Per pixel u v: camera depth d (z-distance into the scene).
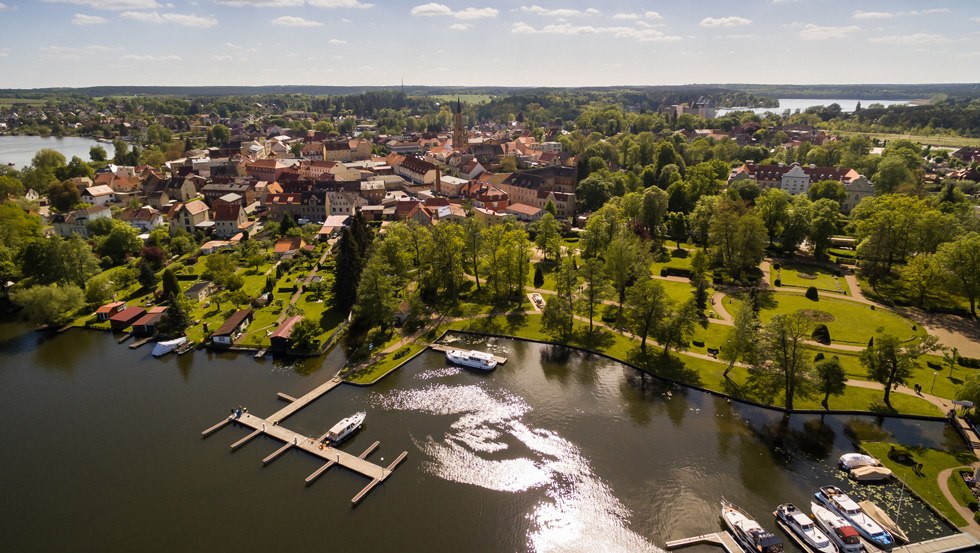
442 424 84.12
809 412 85.25
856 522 62.38
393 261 134.50
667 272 146.12
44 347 110.56
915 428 80.94
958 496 66.38
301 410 87.50
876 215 140.25
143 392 93.31
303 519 65.31
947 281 116.06
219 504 67.81
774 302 125.31
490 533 63.62
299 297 131.38
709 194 198.88
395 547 61.38
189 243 164.25
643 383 95.44
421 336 112.38
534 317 120.62
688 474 72.94
